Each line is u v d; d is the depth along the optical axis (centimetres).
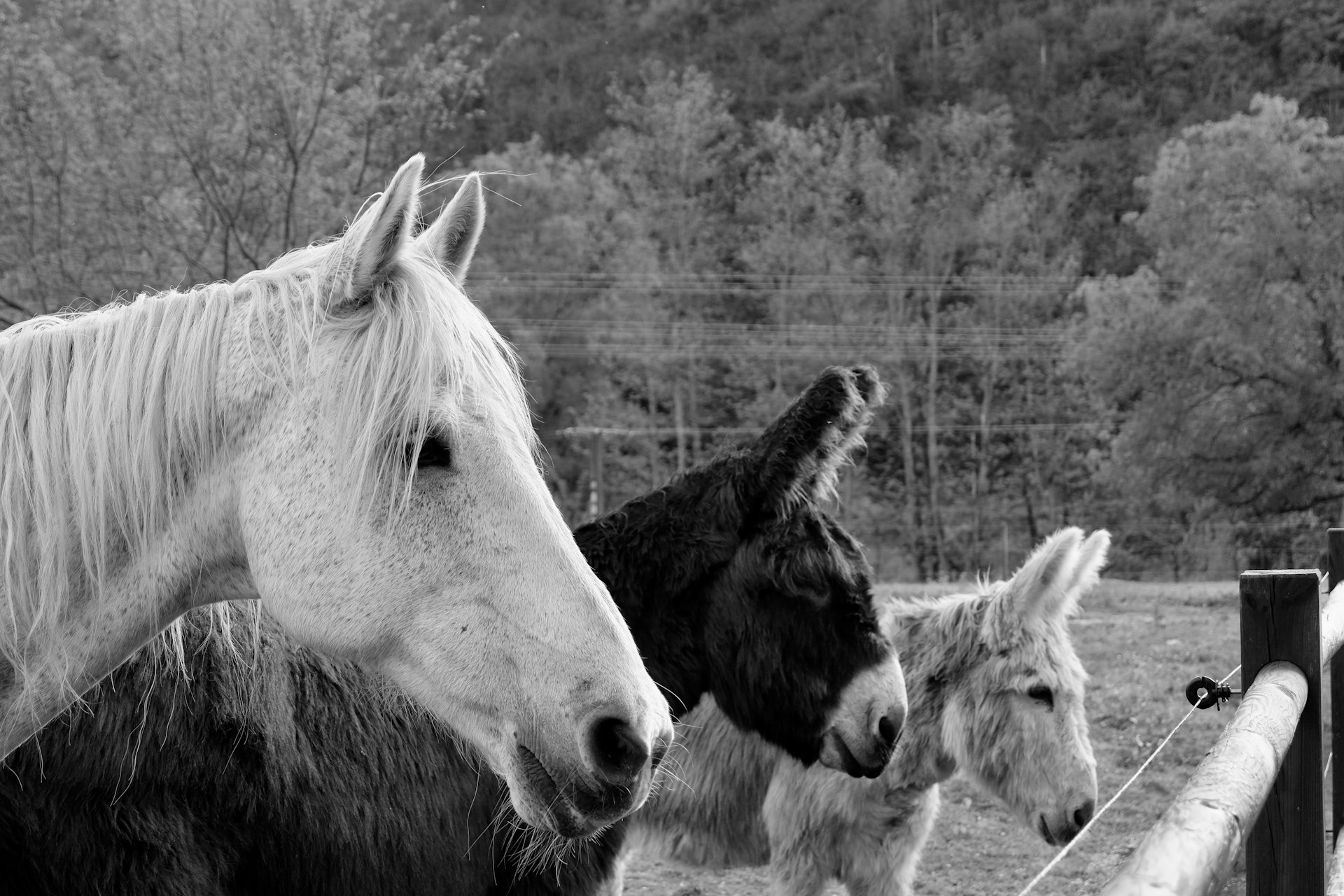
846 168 4719
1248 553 3173
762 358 4456
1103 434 3002
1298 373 2644
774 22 7369
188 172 1562
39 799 207
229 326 194
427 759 259
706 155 4909
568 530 191
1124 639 1118
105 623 192
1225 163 2770
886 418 4594
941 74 6881
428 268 199
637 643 317
